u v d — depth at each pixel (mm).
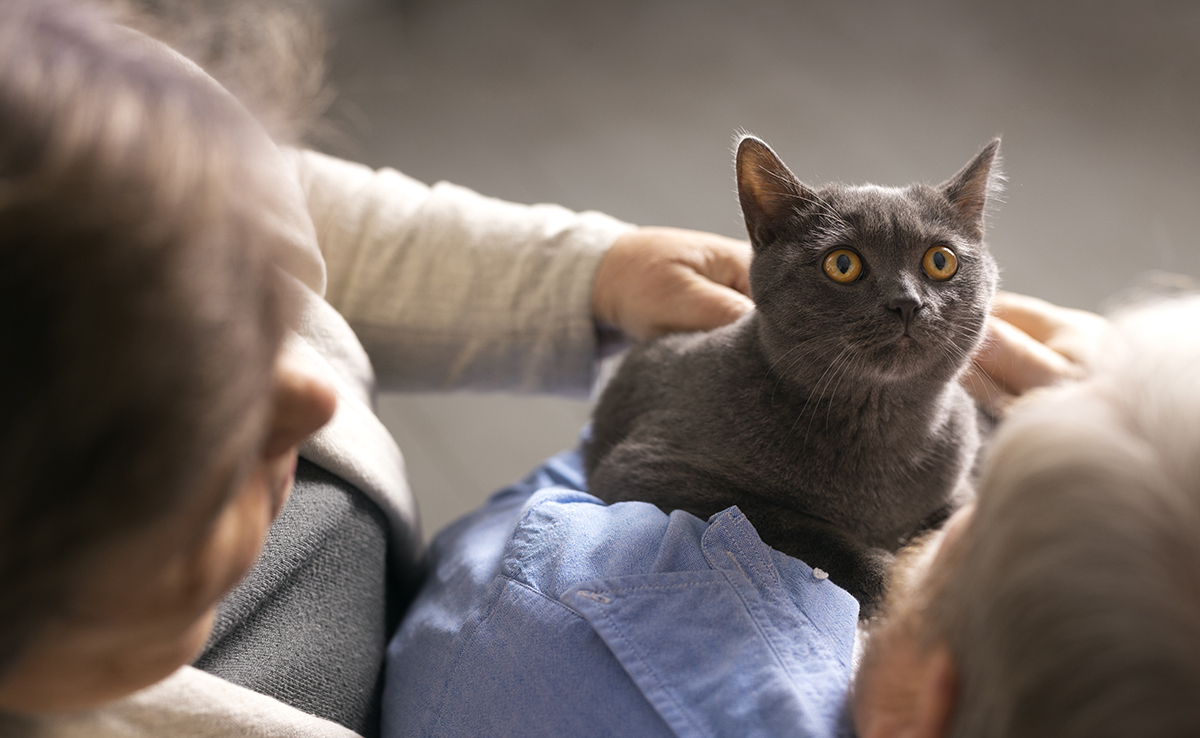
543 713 616
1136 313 431
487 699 639
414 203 1033
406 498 829
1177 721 317
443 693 665
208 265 310
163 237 295
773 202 901
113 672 384
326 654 675
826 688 578
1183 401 365
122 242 286
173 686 541
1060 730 340
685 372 921
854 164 2438
